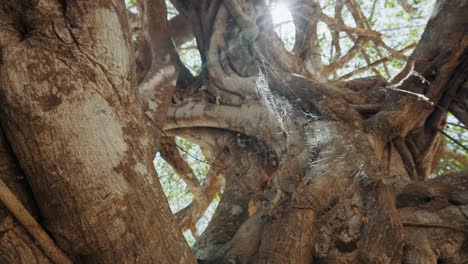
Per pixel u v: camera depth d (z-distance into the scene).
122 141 2.98
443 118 6.63
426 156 6.29
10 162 2.88
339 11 9.41
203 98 7.21
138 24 7.48
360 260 4.02
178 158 8.02
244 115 6.58
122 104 3.08
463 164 8.26
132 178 2.97
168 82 6.59
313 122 5.63
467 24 6.14
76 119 2.82
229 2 7.48
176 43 8.80
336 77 10.31
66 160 2.78
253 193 5.61
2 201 2.70
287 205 4.42
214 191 8.70
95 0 3.07
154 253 3.02
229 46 7.40
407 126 5.92
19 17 2.90
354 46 9.20
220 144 7.04
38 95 2.76
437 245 4.28
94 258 2.98
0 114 2.80
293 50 8.64
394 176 5.07
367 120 5.83
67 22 2.95
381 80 6.82
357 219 4.31
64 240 2.89
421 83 6.20
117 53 3.13
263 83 6.55
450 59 6.18
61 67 2.85
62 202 2.81
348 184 4.59
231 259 4.38
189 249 3.28
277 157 5.78
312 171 4.79
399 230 4.11
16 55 2.79
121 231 2.91
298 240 3.99
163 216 3.12
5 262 2.76
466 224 4.39
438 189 4.69
